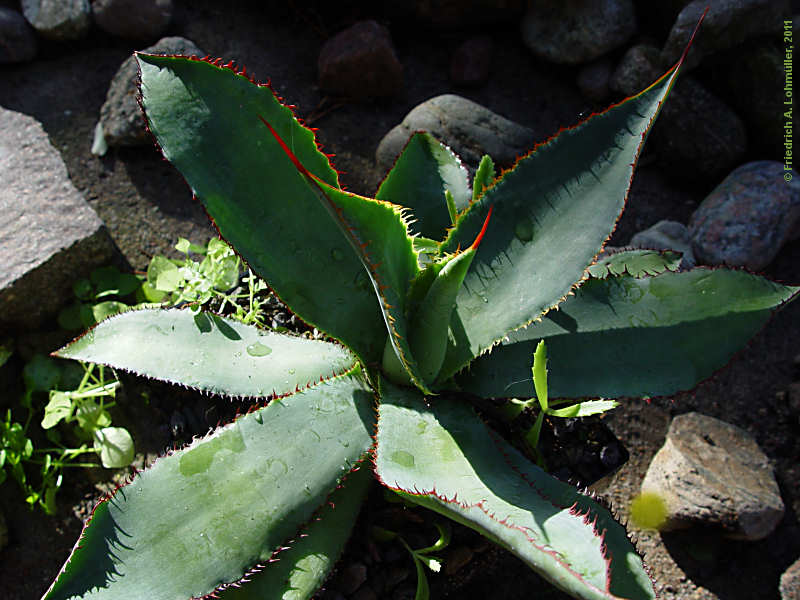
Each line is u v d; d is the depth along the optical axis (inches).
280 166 23.9
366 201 21.1
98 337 25.5
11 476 29.7
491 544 25.4
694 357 24.5
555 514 21.0
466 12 41.6
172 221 35.4
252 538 22.6
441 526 24.9
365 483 24.4
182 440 27.2
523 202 24.9
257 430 23.8
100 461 29.6
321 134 38.4
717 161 39.0
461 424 24.2
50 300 31.5
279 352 25.9
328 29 41.7
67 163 36.1
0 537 28.5
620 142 23.8
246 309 28.8
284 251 24.3
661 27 40.8
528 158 24.7
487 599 29.5
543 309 24.1
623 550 22.4
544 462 25.9
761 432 35.1
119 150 36.6
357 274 24.9
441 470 22.6
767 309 24.3
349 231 21.1
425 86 40.9
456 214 26.6
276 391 25.1
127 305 32.1
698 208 38.4
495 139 35.6
